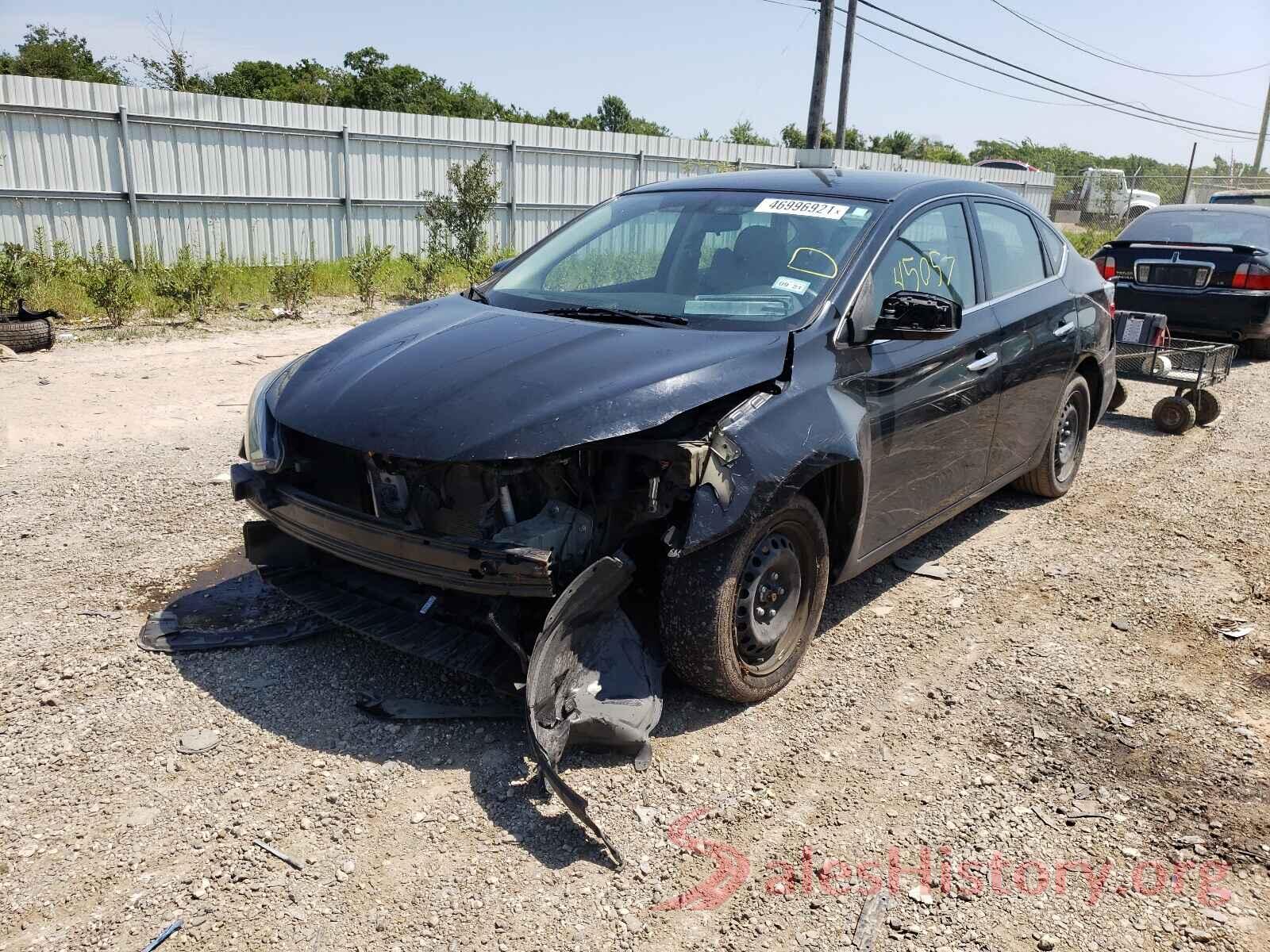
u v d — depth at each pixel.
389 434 3.14
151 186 15.19
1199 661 4.11
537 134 19.50
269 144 16.33
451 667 3.24
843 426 3.55
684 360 3.35
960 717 3.62
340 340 4.05
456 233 16.92
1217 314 10.10
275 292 13.08
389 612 3.58
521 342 3.57
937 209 4.55
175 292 12.12
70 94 14.09
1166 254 10.32
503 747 3.30
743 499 3.18
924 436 4.19
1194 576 5.02
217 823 2.88
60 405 7.74
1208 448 7.56
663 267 4.23
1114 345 6.23
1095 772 3.30
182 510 5.43
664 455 3.09
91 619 4.09
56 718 3.38
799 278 3.91
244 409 7.84
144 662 3.76
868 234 4.08
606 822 2.95
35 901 2.56
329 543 3.39
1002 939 2.56
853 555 3.91
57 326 11.34
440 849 2.81
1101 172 36.94
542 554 2.95
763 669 3.62
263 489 3.63
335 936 2.48
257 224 16.48
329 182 17.20
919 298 3.71
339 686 3.64
